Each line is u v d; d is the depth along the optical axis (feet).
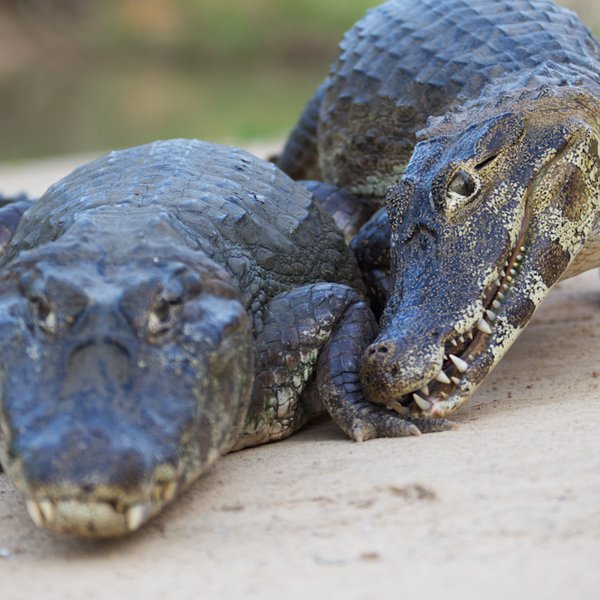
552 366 33.19
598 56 38.99
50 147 127.75
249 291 28.12
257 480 22.95
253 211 30.63
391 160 40.45
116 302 20.51
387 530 19.35
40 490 18.12
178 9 263.70
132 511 18.71
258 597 17.19
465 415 27.96
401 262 29.48
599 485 20.40
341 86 43.42
